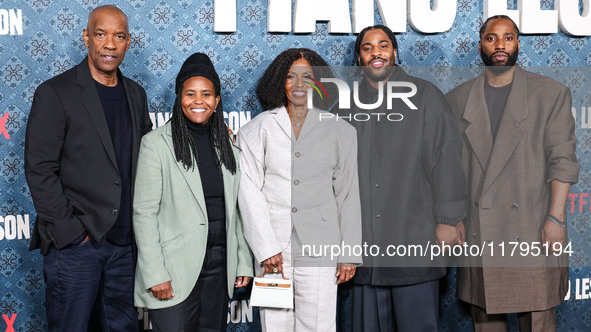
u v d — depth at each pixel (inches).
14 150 103.9
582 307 118.5
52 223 83.7
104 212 85.0
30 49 103.2
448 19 112.4
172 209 83.5
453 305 115.3
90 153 84.9
